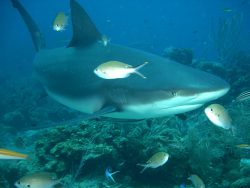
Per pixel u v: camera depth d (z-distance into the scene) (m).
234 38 4.77
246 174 1.07
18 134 2.39
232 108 1.88
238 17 4.82
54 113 2.78
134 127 1.23
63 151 1.10
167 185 1.05
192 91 0.80
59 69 1.27
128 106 0.95
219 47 4.88
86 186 1.03
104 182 1.04
